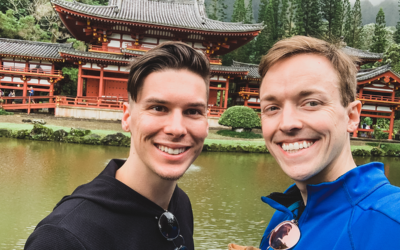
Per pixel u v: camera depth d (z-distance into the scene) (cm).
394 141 2452
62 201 120
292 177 119
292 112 118
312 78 114
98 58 2255
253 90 2855
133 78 123
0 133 1520
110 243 106
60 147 1337
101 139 1509
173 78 117
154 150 121
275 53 122
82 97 2325
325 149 116
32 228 464
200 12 2734
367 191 104
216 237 465
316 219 115
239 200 693
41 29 3675
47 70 2538
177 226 130
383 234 89
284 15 5175
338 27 4797
